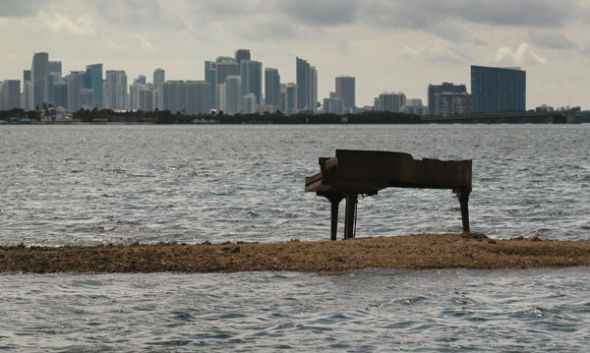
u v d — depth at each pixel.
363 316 26.28
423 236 37.19
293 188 71.06
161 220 50.00
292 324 25.47
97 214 52.62
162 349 23.36
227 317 26.06
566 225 47.72
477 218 51.09
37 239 42.31
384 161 35.19
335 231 38.59
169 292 28.62
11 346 23.41
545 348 23.58
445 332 24.86
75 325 25.19
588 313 26.66
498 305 27.48
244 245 35.03
